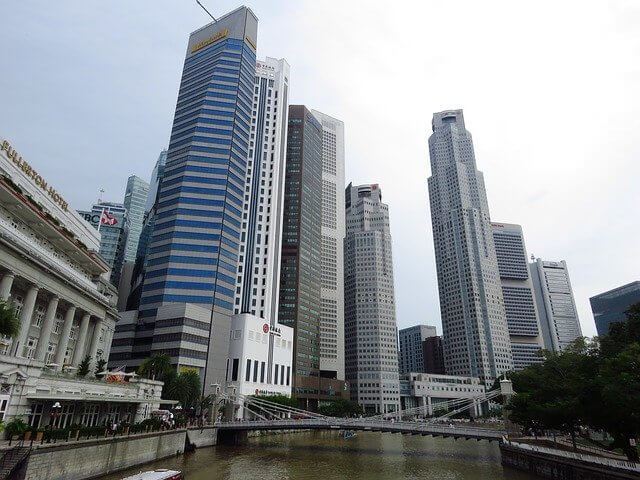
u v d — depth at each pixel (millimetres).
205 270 130875
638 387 38750
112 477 44406
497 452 88562
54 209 67562
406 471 61281
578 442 71312
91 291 68000
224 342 129625
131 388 63000
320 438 117625
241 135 154000
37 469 33938
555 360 73125
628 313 60281
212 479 50344
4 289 47938
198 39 173625
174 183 142000
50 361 60156
